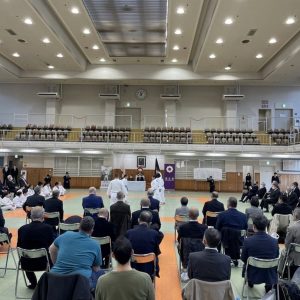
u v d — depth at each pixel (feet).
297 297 10.98
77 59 68.74
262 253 13.64
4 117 82.89
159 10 48.57
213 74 74.13
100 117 82.74
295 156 67.05
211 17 48.26
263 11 44.96
